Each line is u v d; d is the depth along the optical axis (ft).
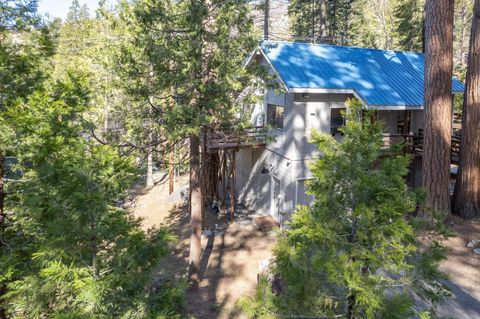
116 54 40.19
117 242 18.47
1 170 23.80
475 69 42.96
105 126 63.21
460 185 45.09
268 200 57.26
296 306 16.80
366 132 17.15
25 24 24.08
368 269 17.16
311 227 16.99
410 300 15.69
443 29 40.50
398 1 122.52
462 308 29.40
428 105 42.50
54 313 17.40
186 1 33.71
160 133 37.70
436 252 16.98
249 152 62.28
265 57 50.01
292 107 48.19
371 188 16.55
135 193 75.00
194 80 33.14
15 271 21.61
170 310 19.12
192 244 38.14
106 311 17.58
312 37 115.03
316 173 17.52
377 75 53.36
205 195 60.59
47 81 25.88
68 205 17.85
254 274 39.81
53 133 21.74
